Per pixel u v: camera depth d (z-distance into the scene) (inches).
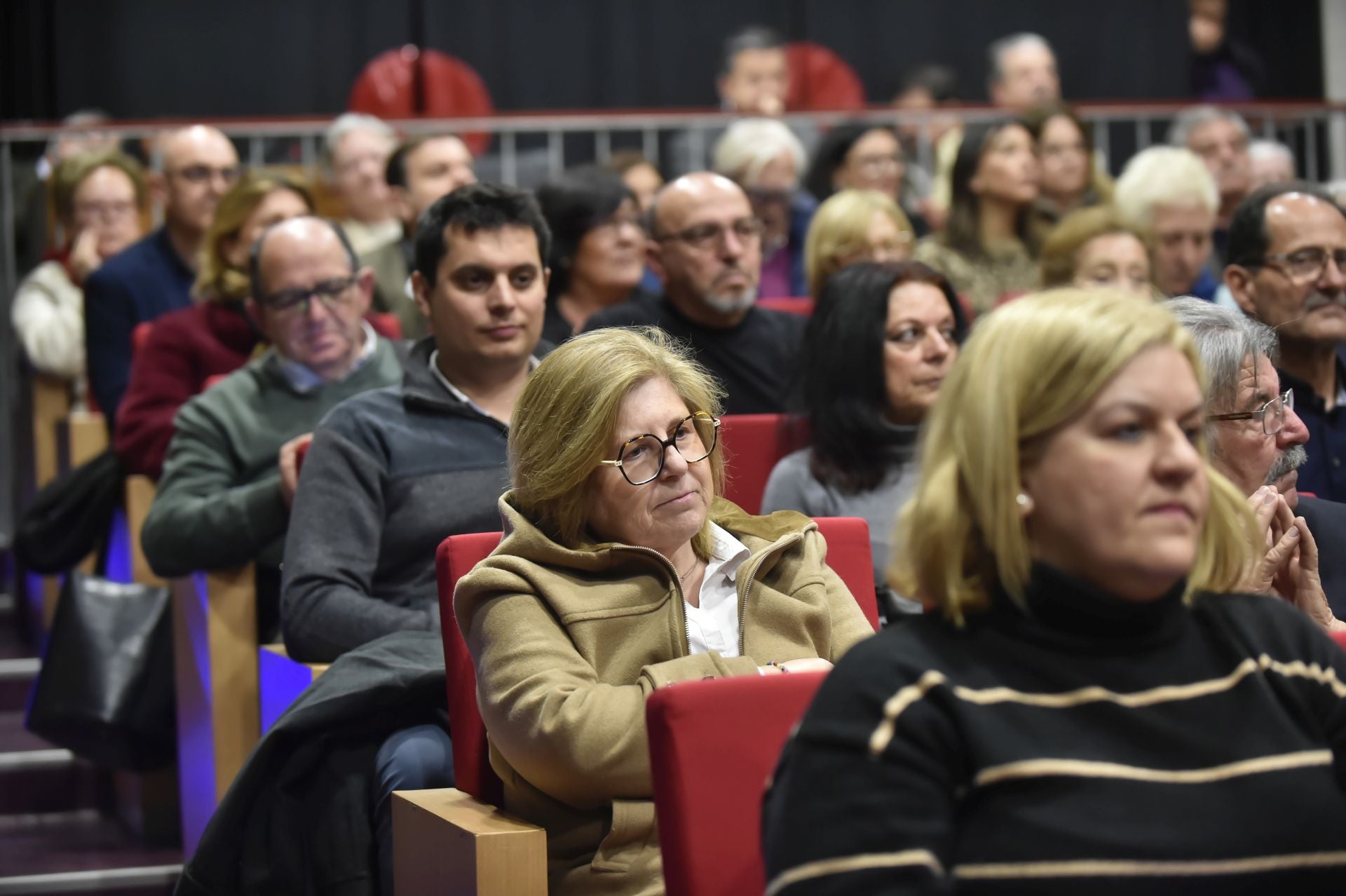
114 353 226.4
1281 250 145.0
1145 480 61.5
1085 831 60.2
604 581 98.3
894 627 65.2
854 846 59.5
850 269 154.3
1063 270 215.6
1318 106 334.0
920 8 410.6
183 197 231.9
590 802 94.0
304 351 166.4
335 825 117.0
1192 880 60.4
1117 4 415.5
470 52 391.5
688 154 322.3
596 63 398.0
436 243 146.7
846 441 149.2
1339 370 145.9
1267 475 115.6
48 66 368.2
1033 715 62.3
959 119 316.8
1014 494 62.7
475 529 142.6
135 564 184.5
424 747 116.7
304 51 382.3
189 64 376.5
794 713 80.1
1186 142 301.6
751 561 102.1
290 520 140.6
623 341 100.1
